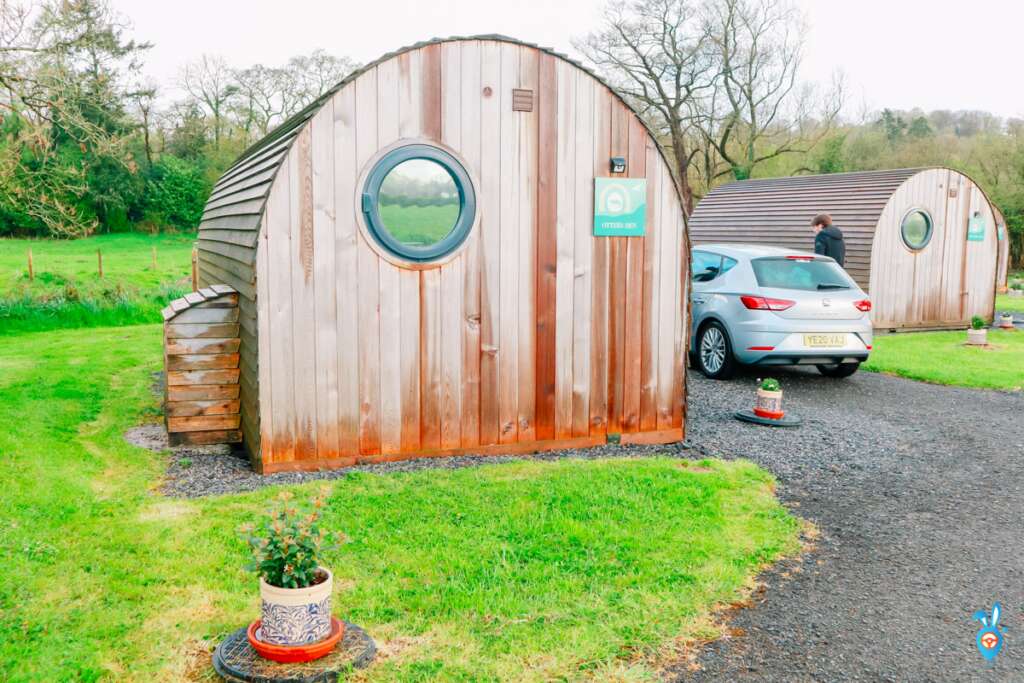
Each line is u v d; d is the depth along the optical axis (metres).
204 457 7.50
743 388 10.95
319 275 7.00
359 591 4.59
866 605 4.68
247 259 7.13
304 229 6.93
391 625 4.24
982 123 55.94
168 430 7.71
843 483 6.89
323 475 6.93
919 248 17.20
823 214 13.91
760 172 39.84
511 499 6.17
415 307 7.34
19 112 17.11
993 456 7.75
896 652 4.16
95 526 5.51
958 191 17.64
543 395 7.86
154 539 5.29
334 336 7.10
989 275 18.44
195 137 53.69
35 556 4.93
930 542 5.64
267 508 5.91
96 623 4.18
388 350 7.29
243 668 3.72
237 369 7.83
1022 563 5.31
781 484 6.85
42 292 19.53
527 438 7.84
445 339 7.46
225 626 4.20
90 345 14.80
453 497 6.21
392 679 3.72
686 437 8.39
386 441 7.36
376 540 5.34
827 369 12.52
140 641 4.04
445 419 7.54
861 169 40.88
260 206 6.84
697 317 11.84
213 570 4.84
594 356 8.02
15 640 3.98
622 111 7.87
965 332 17.50
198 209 53.03
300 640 3.80
